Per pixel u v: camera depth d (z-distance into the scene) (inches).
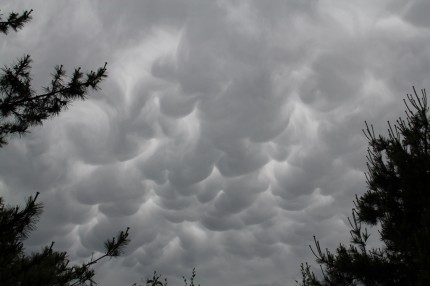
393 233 281.0
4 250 167.9
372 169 317.7
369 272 279.6
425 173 273.0
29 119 282.0
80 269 212.5
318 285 308.7
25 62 266.1
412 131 285.7
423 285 224.4
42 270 176.7
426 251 225.5
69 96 287.0
